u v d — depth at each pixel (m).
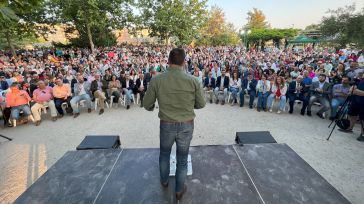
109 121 6.08
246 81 7.42
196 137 4.93
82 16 18.55
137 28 22.84
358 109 4.85
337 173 3.51
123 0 19.72
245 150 3.01
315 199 2.07
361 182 3.28
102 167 2.64
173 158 2.83
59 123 6.02
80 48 24.23
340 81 6.57
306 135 5.01
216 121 5.96
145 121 6.03
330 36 13.42
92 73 9.03
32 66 10.92
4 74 8.92
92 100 7.80
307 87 6.51
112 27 21.31
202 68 11.93
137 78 7.96
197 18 22.73
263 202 2.04
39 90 6.10
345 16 12.41
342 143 4.59
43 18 20.58
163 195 2.15
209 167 2.61
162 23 20.94
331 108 5.95
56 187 2.28
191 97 1.88
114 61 13.66
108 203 2.05
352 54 13.80
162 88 1.85
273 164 2.67
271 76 7.20
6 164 3.97
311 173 2.49
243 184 2.30
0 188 3.32
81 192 2.20
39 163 3.98
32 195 2.16
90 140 3.38
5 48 25.92
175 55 1.84
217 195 2.14
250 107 7.22
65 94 6.50
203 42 35.09
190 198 2.10
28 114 5.96
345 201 2.04
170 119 1.88
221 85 7.90
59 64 12.46
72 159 2.82
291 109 6.60
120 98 7.86
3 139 5.06
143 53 20.52
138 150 3.04
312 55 15.52
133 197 2.13
